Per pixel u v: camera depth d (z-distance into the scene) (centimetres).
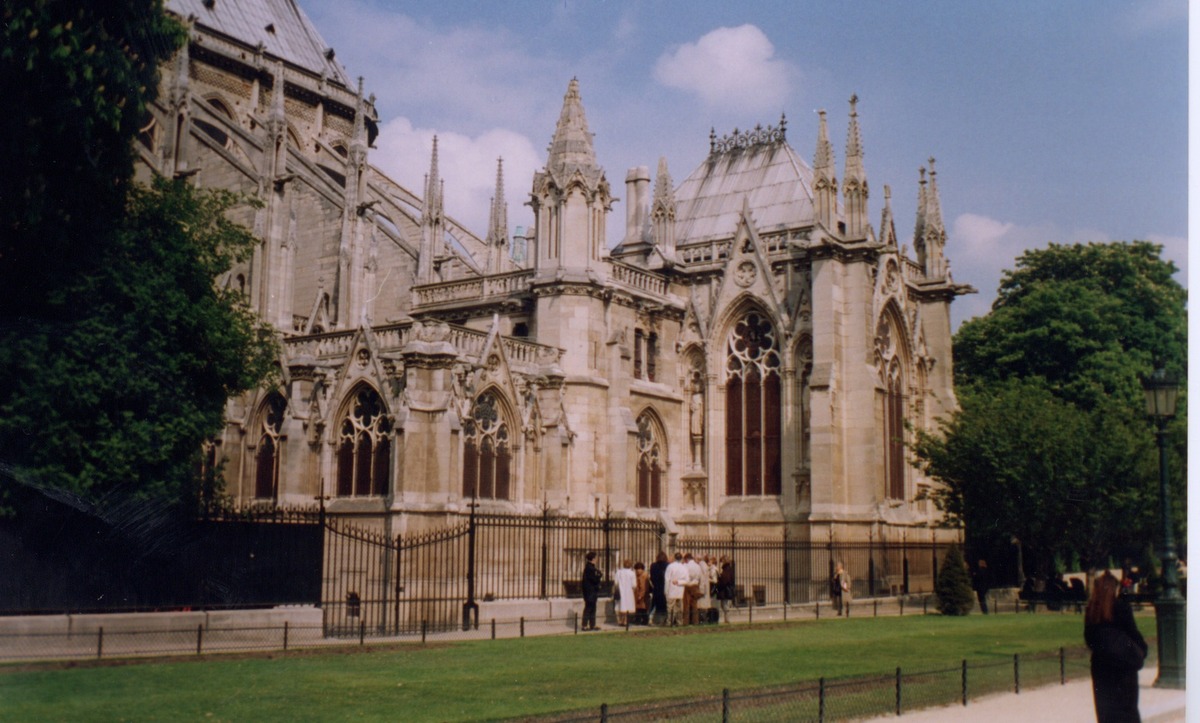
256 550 3441
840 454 5275
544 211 5312
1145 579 4572
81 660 2405
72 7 2642
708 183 6738
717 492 5675
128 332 3033
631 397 5412
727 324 5800
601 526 4338
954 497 4966
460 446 4381
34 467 2858
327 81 9588
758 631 3444
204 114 7831
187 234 3550
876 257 5453
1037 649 2866
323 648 2772
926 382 5956
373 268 7006
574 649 2834
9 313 2903
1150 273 5950
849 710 1944
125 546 3097
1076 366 5800
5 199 2645
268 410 5000
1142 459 4434
